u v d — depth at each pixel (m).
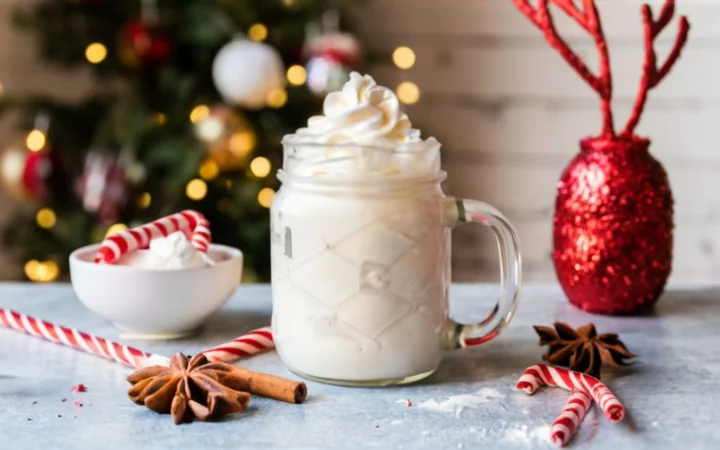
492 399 0.81
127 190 1.44
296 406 0.80
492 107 1.76
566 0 0.97
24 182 1.46
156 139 1.46
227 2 1.48
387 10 1.76
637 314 0.97
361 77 0.84
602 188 0.95
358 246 0.81
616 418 0.77
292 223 0.82
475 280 1.84
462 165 1.79
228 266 0.91
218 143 1.40
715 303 1.00
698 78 1.67
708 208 1.71
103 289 0.88
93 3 1.56
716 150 1.69
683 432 0.77
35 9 1.63
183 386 0.79
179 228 0.94
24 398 0.81
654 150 1.71
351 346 0.81
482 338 0.84
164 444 0.75
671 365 0.86
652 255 0.95
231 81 1.33
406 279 0.81
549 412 0.79
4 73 1.73
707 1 1.64
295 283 0.82
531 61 1.74
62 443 0.75
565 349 0.85
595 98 1.73
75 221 1.53
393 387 0.83
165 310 0.89
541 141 1.76
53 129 1.58
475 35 1.75
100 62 1.57
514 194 1.79
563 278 0.98
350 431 0.77
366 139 0.82
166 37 1.45
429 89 1.78
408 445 0.75
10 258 1.76
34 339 0.91
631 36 1.67
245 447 0.75
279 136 1.52
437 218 0.82
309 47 1.45
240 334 0.92
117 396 0.81
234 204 1.50
